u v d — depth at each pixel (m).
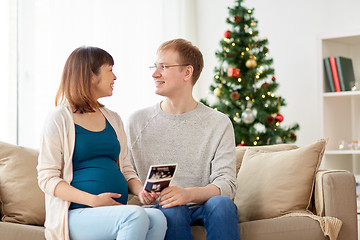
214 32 5.62
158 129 2.29
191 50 2.27
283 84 5.17
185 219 1.89
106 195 1.81
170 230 1.87
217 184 2.07
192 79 2.29
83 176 1.88
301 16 5.09
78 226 1.77
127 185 2.06
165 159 2.25
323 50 4.48
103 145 1.95
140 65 4.88
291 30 5.14
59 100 2.06
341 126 4.61
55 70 4.04
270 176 2.33
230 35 4.49
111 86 2.04
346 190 2.12
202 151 2.24
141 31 4.90
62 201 1.82
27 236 2.05
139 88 4.85
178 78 2.23
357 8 4.79
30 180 2.38
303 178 2.26
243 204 2.37
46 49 4.02
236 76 4.37
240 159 2.68
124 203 1.97
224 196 1.93
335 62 4.42
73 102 1.95
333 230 2.05
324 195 2.13
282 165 2.33
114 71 4.61
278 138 4.37
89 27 4.35
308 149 2.32
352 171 4.68
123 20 4.71
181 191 1.92
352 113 4.76
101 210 1.75
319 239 2.04
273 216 2.25
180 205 1.92
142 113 2.36
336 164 4.50
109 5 4.57
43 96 3.98
